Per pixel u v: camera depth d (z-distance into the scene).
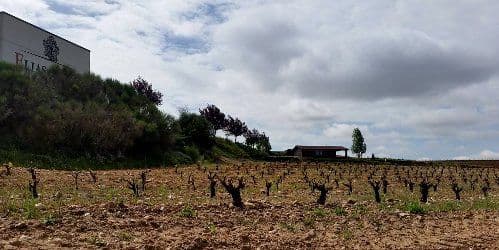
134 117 54.97
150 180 31.92
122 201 19.11
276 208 18.89
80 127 46.59
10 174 28.81
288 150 97.00
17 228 12.15
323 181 37.12
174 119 62.41
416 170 54.12
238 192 19.09
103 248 10.66
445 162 81.56
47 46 60.88
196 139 67.88
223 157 68.62
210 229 13.56
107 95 60.62
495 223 17.12
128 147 51.25
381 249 12.13
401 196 27.95
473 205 23.69
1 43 53.25
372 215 18.05
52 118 45.41
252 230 13.88
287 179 38.06
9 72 49.28
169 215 15.68
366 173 48.31
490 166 74.12
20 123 45.62
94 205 16.92
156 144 54.69
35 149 43.44
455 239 13.80
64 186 26.14
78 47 67.69
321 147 93.50
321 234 13.88
